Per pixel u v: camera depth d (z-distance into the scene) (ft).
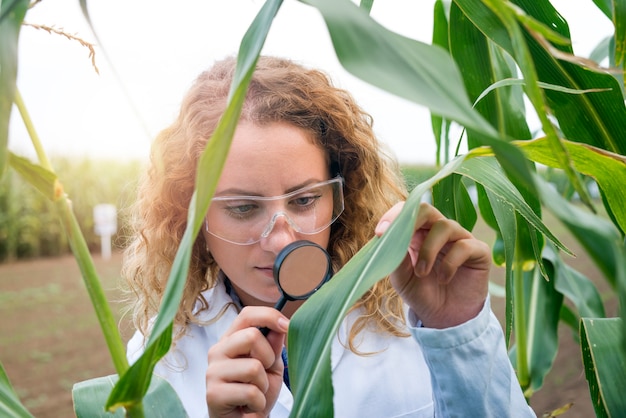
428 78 1.16
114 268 19.69
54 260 23.12
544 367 4.46
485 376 2.40
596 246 1.15
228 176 2.65
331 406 1.51
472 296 2.41
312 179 2.73
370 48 1.16
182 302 3.39
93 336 14.39
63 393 11.37
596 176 1.87
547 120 1.24
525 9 2.28
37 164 1.55
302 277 2.34
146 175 3.55
